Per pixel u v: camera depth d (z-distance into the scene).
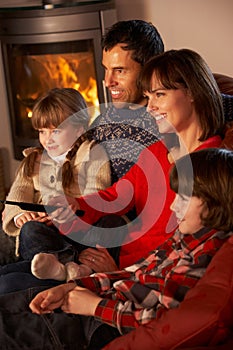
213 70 4.45
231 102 2.46
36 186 2.69
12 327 1.98
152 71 2.31
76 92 2.75
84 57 4.27
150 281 1.99
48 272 2.19
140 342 1.75
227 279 1.73
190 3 4.37
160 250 2.07
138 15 4.47
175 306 1.85
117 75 2.67
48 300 2.00
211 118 2.28
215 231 1.91
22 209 2.46
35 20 4.20
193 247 1.92
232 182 1.87
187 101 2.29
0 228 2.64
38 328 1.98
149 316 1.88
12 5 4.38
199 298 1.72
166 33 4.46
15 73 4.43
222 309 1.69
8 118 4.62
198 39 4.42
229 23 4.34
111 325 1.94
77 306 2.00
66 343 1.96
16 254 2.54
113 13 4.21
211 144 2.28
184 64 2.28
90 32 4.19
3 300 2.11
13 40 4.30
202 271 1.86
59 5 4.16
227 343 1.72
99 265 2.30
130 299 1.99
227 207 1.87
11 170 4.79
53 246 2.35
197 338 1.69
